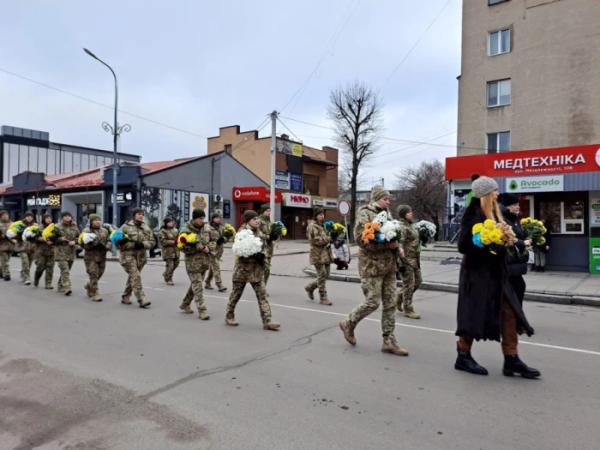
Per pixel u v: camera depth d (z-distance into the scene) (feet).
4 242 40.04
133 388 14.49
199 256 24.66
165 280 39.19
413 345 19.40
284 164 128.06
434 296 32.78
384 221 17.69
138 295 27.99
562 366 16.60
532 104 85.20
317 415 12.44
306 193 135.95
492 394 13.89
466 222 15.06
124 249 28.19
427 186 181.68
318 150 144.77
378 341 19.95
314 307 27.91
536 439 11.05
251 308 27.61
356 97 119.65
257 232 22.95
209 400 13.51
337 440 11.05
